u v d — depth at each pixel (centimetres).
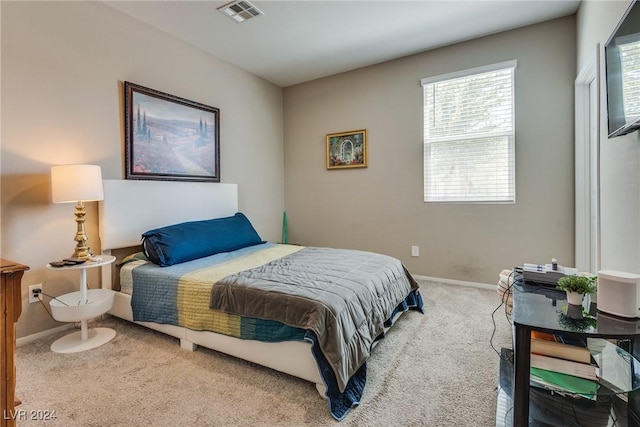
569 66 291
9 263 128
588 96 280
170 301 217
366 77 397
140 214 280
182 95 326
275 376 181
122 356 203
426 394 164
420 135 367
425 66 359
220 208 357
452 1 265
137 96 285
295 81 444
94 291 242
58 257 239
